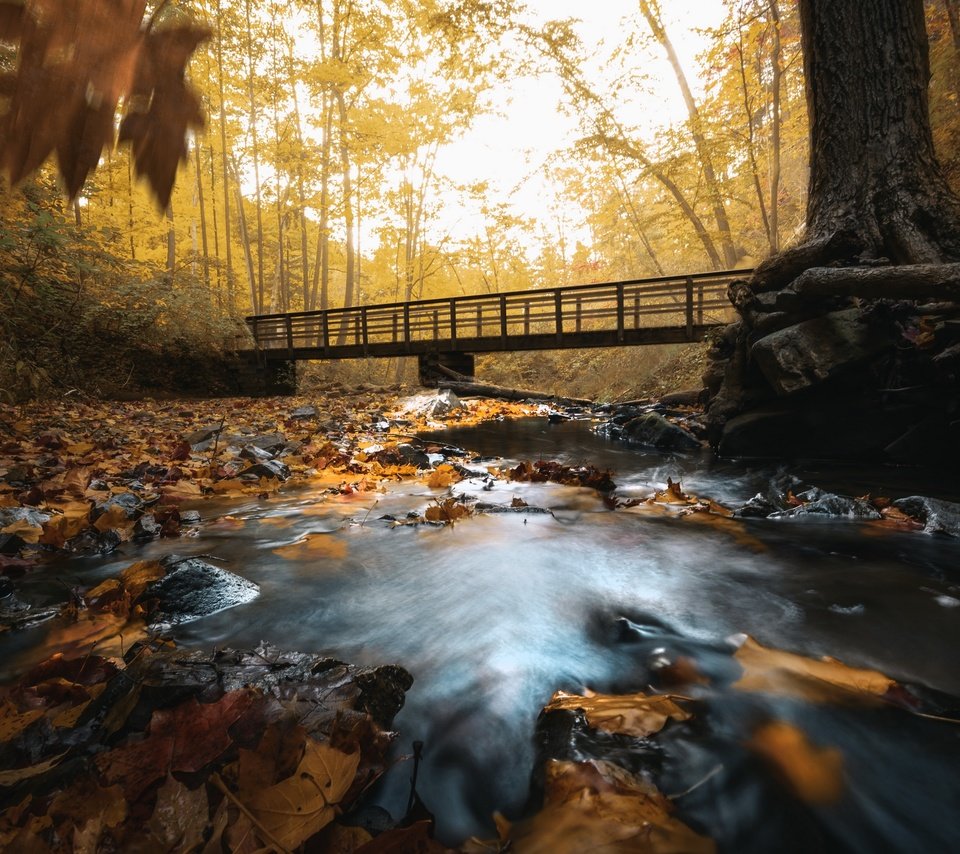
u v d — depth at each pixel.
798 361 4.80
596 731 1.33
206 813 0.99
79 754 1.22
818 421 4.93
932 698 1.52
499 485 4.24
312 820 1.02
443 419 8.72
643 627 1.93
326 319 14.42
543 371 18.50
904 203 4.94
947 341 4.29
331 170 17.69
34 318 9.01
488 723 1.42
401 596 2.17
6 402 7.35
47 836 0.97
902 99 5.14
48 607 2.02
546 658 1.73
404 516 3.30
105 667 1.59
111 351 11.38
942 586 2.26
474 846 1.04
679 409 8.80
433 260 20.16
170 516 3.10
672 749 1.29
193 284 13.48
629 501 3.63
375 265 23.67
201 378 13.48
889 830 1.11
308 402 11.45
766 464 4.92
